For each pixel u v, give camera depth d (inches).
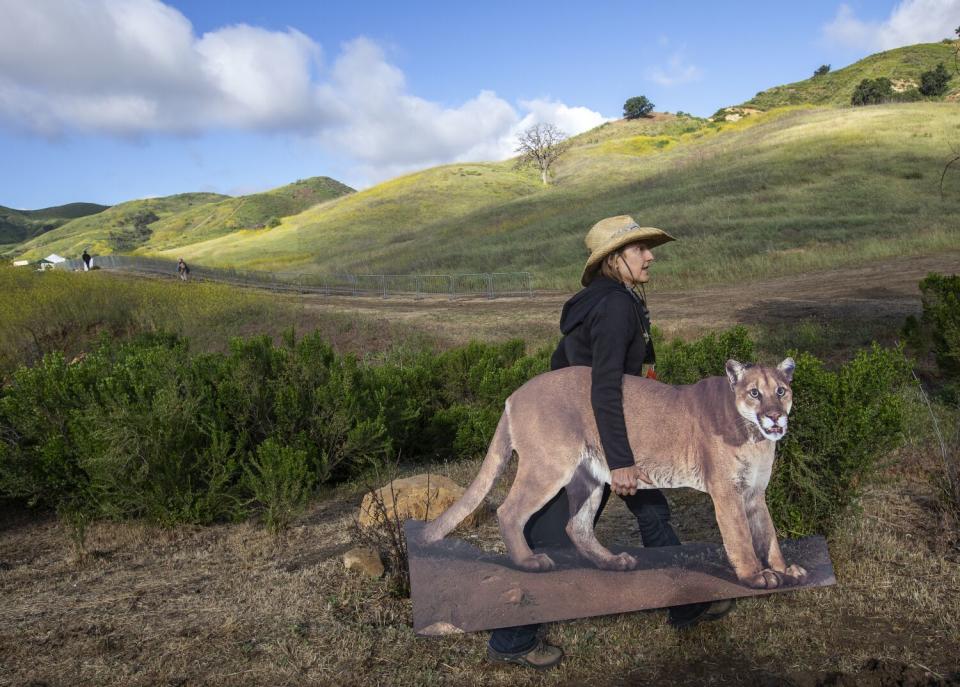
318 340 317.7
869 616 125.0
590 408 97.8
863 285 746.8
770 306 684.1
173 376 255.6
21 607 160.1
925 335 341.7
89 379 277.9
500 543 130.8
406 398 323.3
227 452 236.1
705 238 1178.6
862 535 154.5
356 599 150.4
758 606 129.5
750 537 96.0
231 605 152.7
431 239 2079.2
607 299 102.3
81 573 183.2
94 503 235.3
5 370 622.5
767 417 91.5
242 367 271.7
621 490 95.5
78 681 123.5
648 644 119.8
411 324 800.3
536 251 1499.8
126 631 142.7
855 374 144.6
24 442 258.4
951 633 117.2
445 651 125.0
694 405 96.2
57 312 794.8
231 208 6776.6
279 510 210.1
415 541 100.8
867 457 145.0
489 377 338.0
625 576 97.7
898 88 3636.8
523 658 110.4
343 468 284.8
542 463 96.2
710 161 2048.5
